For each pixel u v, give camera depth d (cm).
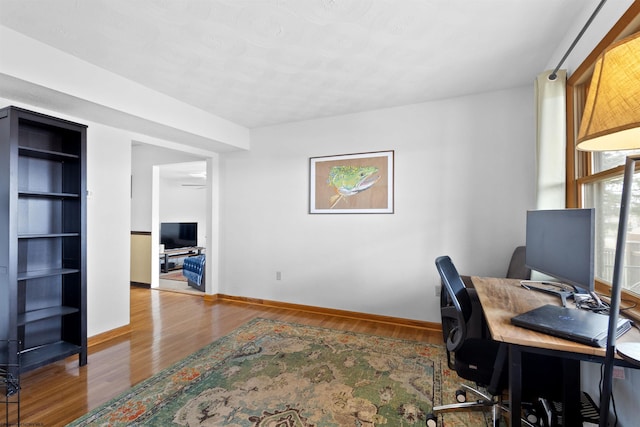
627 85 79
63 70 216
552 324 120
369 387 209
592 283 136
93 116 269
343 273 361
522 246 267
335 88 287
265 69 248
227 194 434
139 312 375
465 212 308
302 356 255
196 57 228
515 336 116
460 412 183
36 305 244
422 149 324
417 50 220
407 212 331
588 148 100
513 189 291
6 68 188
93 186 285
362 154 351
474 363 156
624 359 93
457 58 231
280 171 397
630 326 121
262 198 409
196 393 202
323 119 371
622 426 143
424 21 186
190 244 824
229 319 349
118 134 307
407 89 290
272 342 284
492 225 298
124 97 258
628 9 134
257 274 412
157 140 350
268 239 405
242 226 423
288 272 392
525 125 286
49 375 225
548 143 213
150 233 509
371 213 346
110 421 174
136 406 188
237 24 189
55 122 227
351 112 353
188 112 323
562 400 141
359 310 352
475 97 303
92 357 254
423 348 271
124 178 312
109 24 186
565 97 208
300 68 247
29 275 221
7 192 202
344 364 241
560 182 211
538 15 181
